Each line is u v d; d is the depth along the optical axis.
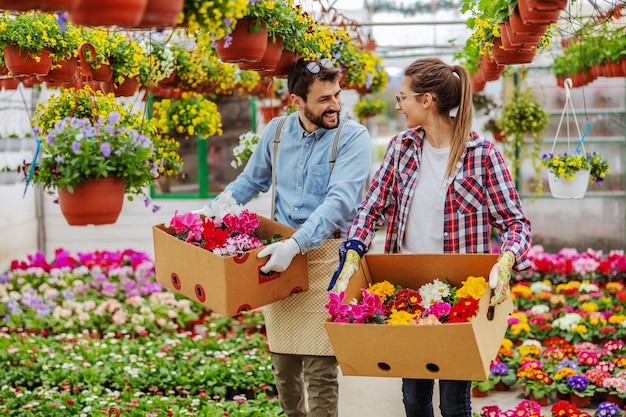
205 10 2.59
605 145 7.78
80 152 2.82
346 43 5.46
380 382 4.94
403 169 3.04
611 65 5.75
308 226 3.09
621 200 7.83
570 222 7.94
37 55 3.85
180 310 6.34
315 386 3.34
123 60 4.27
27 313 6.22
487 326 2.55
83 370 4.73
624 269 7.00
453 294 2.81
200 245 3.17
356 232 2.99
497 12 3.63
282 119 3.52
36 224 8.01
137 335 5.94
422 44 7.70
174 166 3.90
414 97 2.92
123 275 6.95
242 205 3.58
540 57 7.73
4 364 4.89
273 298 3.07
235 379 4.68
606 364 4.68
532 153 7.48
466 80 2.93
